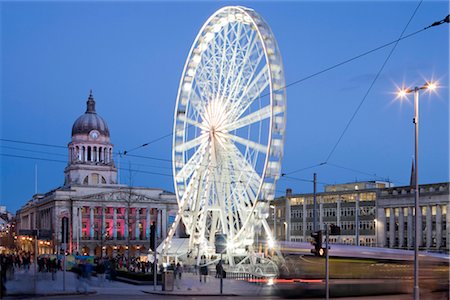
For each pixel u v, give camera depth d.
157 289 59.53
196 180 81.88
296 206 168.50
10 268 65.62
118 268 91.94
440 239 132.50
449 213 131.00
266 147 72.38
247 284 66.88
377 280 50.69
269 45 72.44
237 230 79.69
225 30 79.81
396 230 143.62
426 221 136.25
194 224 83.44
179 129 85.12
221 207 79.62
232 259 79.25
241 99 76.44
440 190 133.88
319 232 38.72
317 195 161.88
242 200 77.00
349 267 50.19
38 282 67.00
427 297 48.91
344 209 155.75
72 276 82.38
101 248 195.38
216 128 78.06
